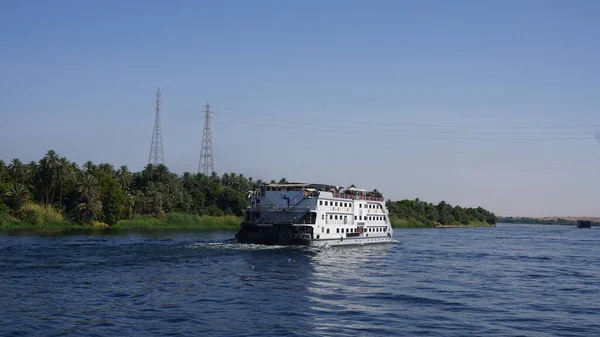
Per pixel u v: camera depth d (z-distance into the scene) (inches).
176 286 1956.2
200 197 7367.1
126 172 7022.6
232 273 2290.8
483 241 5502.0
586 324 1547.7
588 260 3427.7
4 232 4589.1
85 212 5659.5
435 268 2753.4
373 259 3061.0
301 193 3312.0
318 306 1692.9
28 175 5915.4
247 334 1354.6
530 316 1633.9
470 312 1667.1
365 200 3882.9
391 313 1625.2
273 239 3280.0
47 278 2044.8
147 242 3661.4
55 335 1305.4
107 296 1747.0
